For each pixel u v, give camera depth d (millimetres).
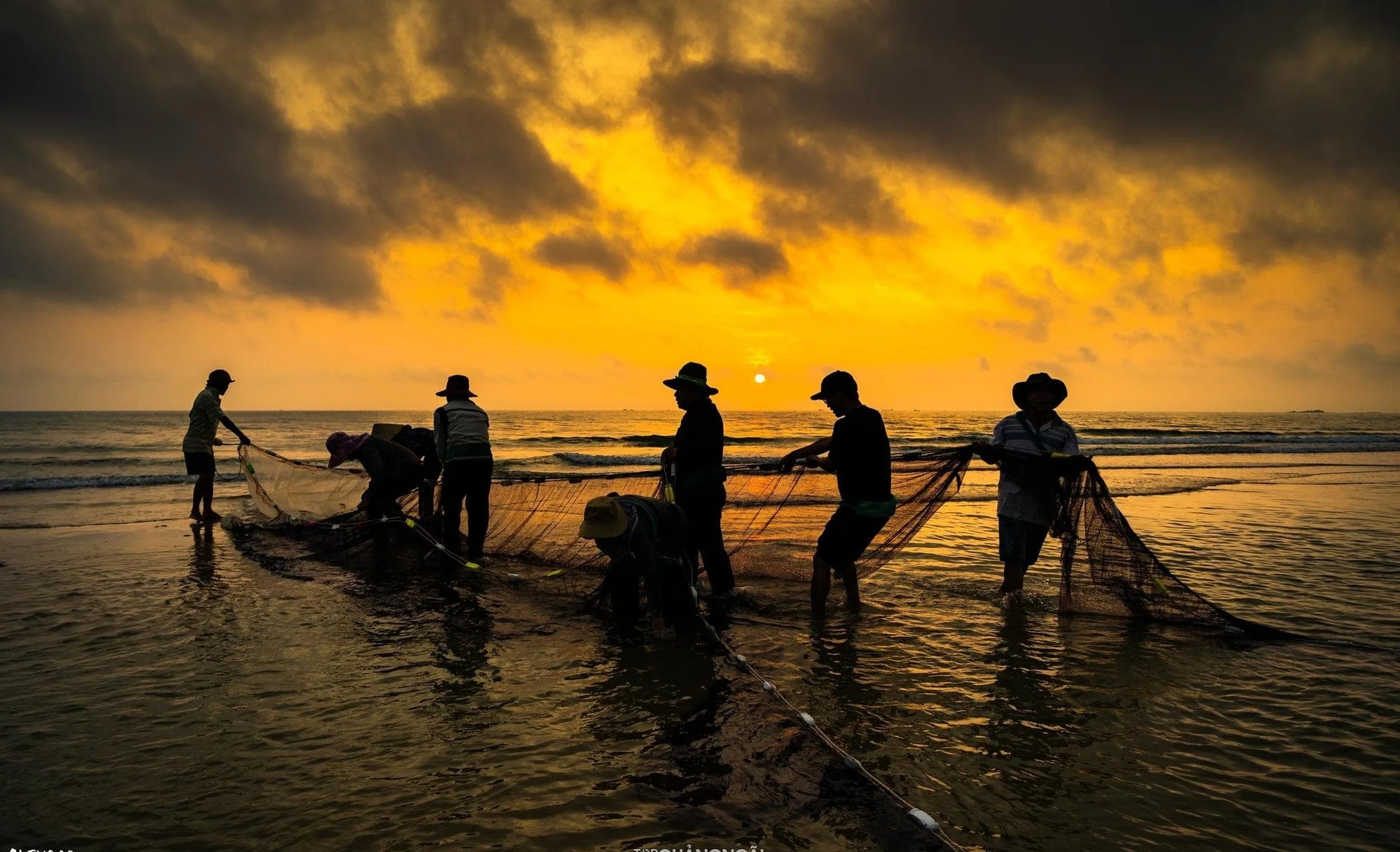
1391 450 35812
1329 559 8539
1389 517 11891
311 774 3539
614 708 4340
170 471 21625
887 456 6172
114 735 3932
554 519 8391
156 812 3189
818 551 6242
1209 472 21531
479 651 5363
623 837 3021
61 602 6492
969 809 3248
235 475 18688
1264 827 3117
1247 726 4109
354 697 4488
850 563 6398
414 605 6562
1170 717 4223
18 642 5410
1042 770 3611
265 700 4422
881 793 3379
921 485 7043
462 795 3352
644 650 5395
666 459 6723
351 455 8516
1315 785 3469
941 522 11469
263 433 50844
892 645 5516
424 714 4246
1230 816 3203
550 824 3117
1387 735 3984
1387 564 8266
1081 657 5258
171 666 4973
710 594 6855
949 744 3881
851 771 3580
